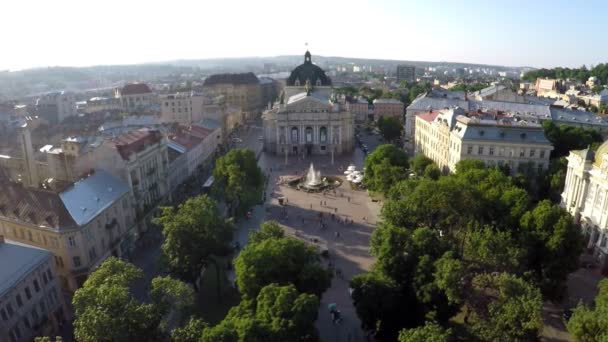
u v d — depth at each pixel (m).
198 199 91.31
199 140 185.38
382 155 148.50
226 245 90.12
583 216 109.75
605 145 107.19
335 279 94.56
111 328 52.28
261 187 138.75
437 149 172.62
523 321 55.38
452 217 90.94
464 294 65.19
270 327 55.38
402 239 78.00
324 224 125.69
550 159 153.25
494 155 140.75
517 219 88.94
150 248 111.44
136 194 115.69
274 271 69.25
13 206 92.88
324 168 194.50
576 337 55.81
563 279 80.31
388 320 71.06
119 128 190.12
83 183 101.00
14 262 73.62
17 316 70.69
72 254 89.19
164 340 57.34
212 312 83.06
